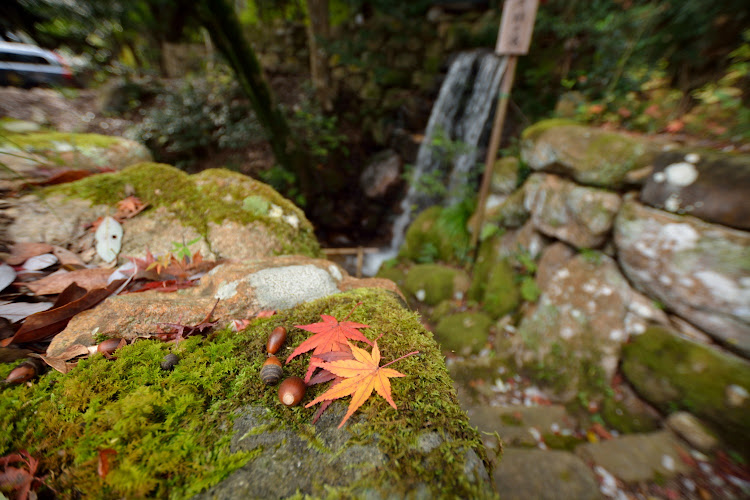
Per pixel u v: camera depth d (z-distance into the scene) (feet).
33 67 18.52
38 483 2.24
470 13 23.38
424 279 16.20
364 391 2.64
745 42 10.79
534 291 12.33
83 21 12.20
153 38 25.09
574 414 9.89
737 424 7.90
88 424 2.54
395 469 2.25
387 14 23.84
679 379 8.80
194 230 5.85
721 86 11.32
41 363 3.08
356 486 2.15
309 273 4.62
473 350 12.53
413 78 25.03
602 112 13.82
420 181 23.21
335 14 28.25
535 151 12.99
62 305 3.78
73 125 19.65
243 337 3.47
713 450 8.20
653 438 8.71
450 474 2.23
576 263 11.41
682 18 11.62
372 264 23.03
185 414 2.66
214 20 14.39
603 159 10.44
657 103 12.92
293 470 2.27
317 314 3.76
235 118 23.79
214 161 23.80
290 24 27.78
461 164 21.24
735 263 7.86
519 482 7.88
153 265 4.59
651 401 9.41
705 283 8.42
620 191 10.46
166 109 23.30
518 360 11.61
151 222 5.79
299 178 24.08
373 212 26.45
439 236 18.34
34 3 10.12
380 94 25.84
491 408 10.24
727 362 8.19
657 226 9.12
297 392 2.62
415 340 3.39
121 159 8.71
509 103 18.85
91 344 3.30
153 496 2.10
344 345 3.13
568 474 8.04
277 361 3.03
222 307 3.89
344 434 2.51
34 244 4.84
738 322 8.12
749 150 8.84
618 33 14.56
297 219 6.84
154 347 3.28
